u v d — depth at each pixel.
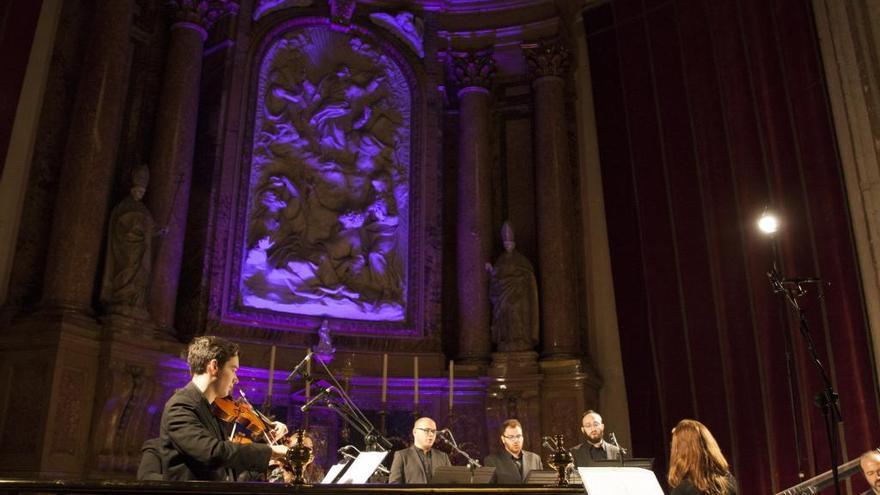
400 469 6.34
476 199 10.00
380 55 10.43
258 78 9.55
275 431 4.44
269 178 9.36
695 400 8.53
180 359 7.80
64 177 7.64
